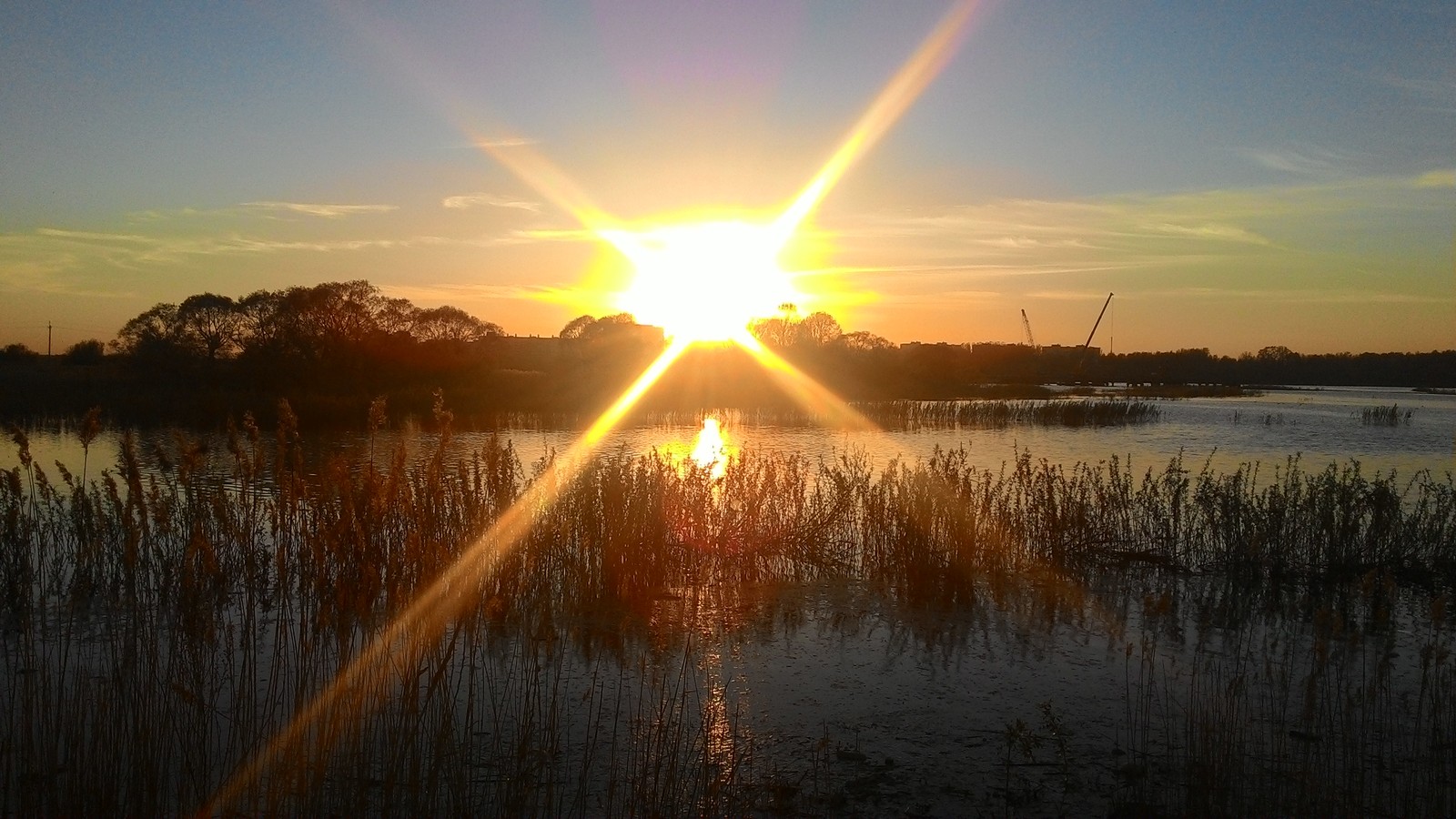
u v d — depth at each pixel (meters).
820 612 11.20
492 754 7.00
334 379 48.81
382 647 8.58
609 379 56.00
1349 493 14.02
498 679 8.62
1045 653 9.63
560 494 13.31
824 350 69.56
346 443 30.47
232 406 40.84
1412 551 13.71
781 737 7.44
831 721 7.79
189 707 7.39
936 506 12.66
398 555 10.04
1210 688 8.62
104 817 5.82
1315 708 8.01
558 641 9.84
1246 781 6.64
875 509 13.74
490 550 11.20
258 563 11.72
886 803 6.38
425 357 52.06
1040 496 14.84
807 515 14.28
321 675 8.44
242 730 6.81
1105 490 15.82
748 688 8.54
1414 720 7.83
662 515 12.74
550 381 54.34
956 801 6.42
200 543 8.63
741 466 15.18
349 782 6.42
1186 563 13.89
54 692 7.92
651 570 12.28
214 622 9.41
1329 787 6.46
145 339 51.69
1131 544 14.70
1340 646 9.99
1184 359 122.69
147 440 30.80
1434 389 114.50
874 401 53.41
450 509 12.06
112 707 6.97
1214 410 57.09
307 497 10.85
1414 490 20.17
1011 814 6.23
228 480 19.02
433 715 6.89
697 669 9.05
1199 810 6.12
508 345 68.50
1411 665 9.36
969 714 7.95
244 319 54.25
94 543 11.70
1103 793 6.54
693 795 6.39
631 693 8.32
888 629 10.49
